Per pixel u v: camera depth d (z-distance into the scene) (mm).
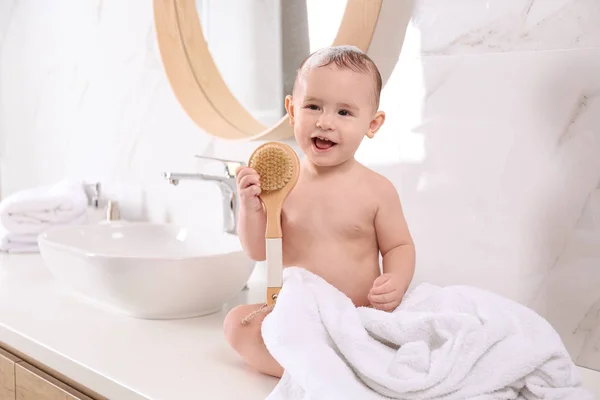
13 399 949
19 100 1947
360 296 756
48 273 1283
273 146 745
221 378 752
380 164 1027
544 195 849
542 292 857
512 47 869
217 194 1321
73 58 1693
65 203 1500
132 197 1552
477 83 905
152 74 1452
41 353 865
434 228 962
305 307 660
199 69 1291
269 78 1188
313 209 757
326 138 729
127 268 920
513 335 613
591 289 815
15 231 1452
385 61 1016
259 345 747
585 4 801
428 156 964
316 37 1093
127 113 1539
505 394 600
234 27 1245
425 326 635
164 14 1231
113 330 931
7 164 2047
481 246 912
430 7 951
